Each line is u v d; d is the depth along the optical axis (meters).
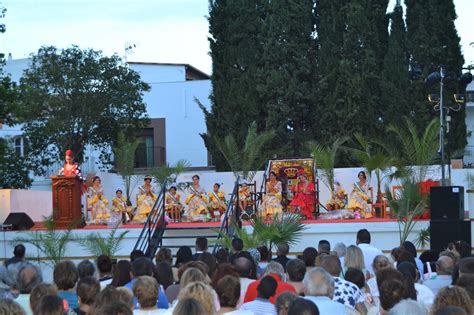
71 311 8.36
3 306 6.00
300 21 31.52
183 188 25.44
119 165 25.94
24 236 21.08
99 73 33.34
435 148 22.20
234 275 8.97
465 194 21.91
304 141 30.92
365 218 21.80
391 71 30.67
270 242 17.33
